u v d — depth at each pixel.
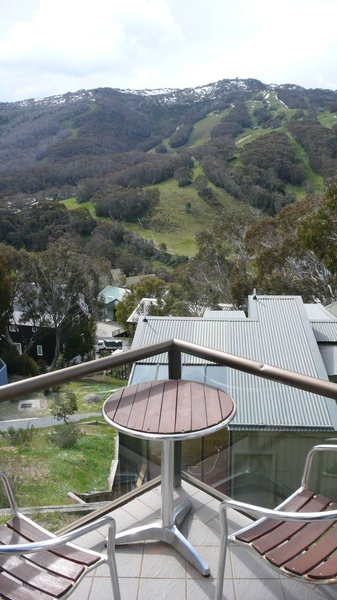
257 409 2.18
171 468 1.97
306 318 8.90
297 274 19.89
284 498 2.12
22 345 27.41
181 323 8.82
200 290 24.95
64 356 26.94
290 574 1.31
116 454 2.20
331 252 16.42
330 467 1.98
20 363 21.91
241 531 1.48
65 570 1.35
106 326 36.69
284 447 2.09
